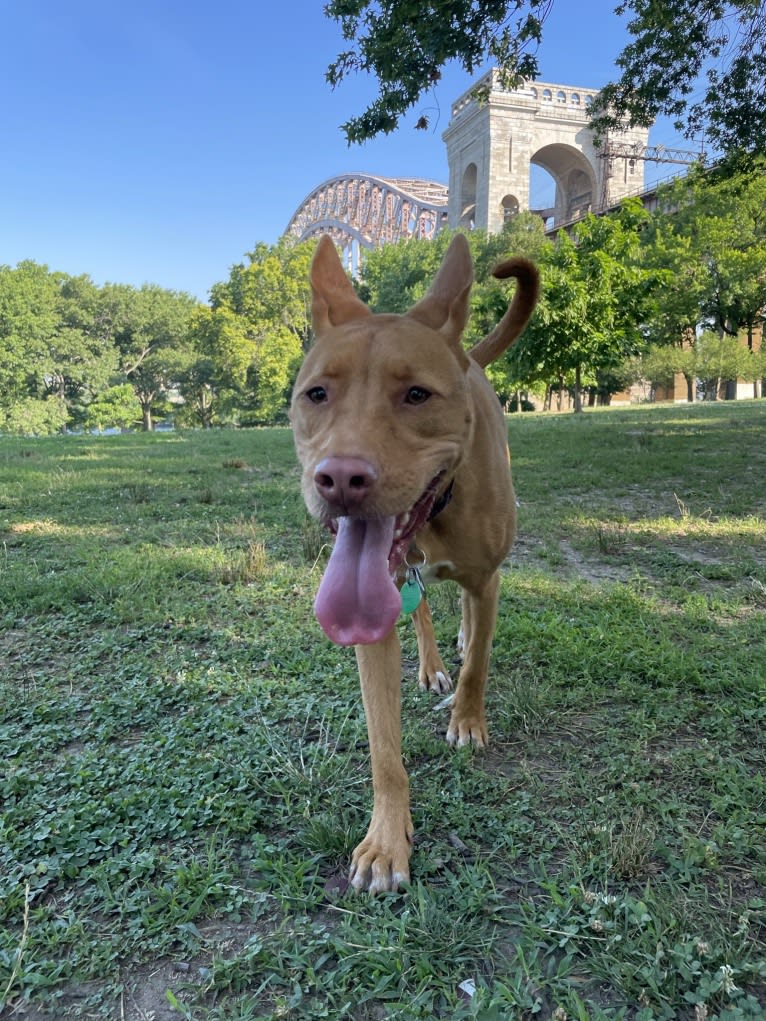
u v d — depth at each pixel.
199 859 0.54
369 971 0.44
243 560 1.25
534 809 0.59
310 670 0.86
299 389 0.60
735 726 0.71
